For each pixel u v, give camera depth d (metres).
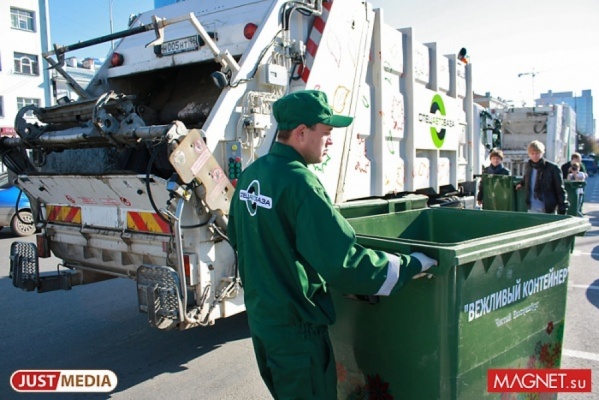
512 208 8.23
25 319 5.12
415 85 6.00
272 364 1.98
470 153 8.14
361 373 2.35
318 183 1.91
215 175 3.42
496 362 2.24
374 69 5.23
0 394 3.49
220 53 3.58
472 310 2.08
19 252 4.48
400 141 5.86
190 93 4.98
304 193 1.86
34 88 31.16
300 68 4.17
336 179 4.72
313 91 2.06
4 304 5.64
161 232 3.59
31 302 5.71
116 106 3.42
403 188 5.92
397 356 2.18
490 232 3.10
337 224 1.83
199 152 3.31
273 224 1.93
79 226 4.34
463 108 7.91
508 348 2.30
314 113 1.99
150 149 3.44
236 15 4.30
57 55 4.75
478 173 8.82
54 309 5.45
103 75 5.20
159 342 4.46
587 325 4.61
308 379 1.96
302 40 4.31
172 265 3.51
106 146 3.92
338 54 4.55
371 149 5.32
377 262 1.85
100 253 4.21
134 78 5.21
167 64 4.71
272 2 4.04
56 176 4.07
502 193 8.38
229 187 3.53
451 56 7.14
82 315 5.24
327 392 2.04
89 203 4.20
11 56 29.97
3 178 10.43
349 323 2.36
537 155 6.72
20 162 4.59
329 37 4.43
